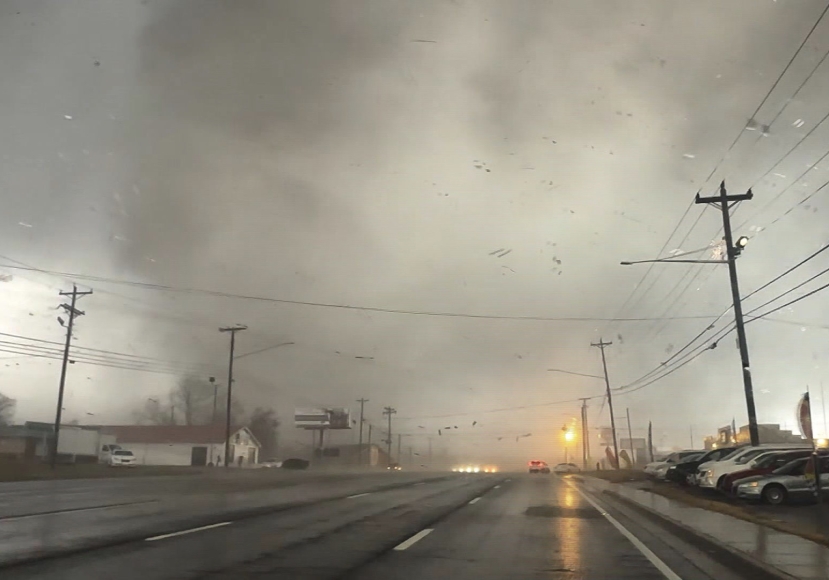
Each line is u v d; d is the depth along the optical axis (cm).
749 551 1129
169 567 996
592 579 964
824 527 1464
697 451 3866
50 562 1020
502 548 1245
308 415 10556
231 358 5988
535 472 7581
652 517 1830
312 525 1556
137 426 9256
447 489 3064
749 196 2997
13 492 2381
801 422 1402
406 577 964
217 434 9006
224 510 1836
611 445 9981
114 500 2058
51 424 6512
